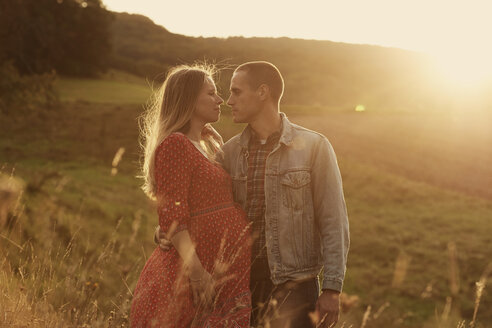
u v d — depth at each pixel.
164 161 2.35
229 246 2.38
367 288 16.48
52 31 77.94
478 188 35.34
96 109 42.22
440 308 14.75
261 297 2.59
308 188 2.57
